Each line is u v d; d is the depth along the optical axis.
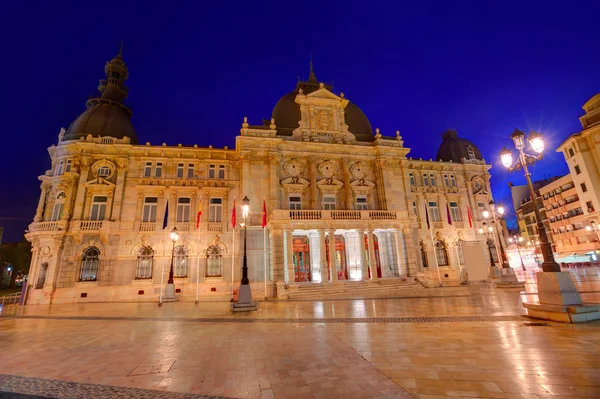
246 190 30.62
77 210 28.52
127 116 36.81
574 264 42.28
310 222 28.16
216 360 7.82
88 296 26.89
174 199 30.62
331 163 34.28
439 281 32.62
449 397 5.01
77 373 7.17
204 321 14.23
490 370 6.16
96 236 28.28
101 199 29.61
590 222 43.59
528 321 10.67
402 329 10.46
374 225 29.81
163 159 31.59
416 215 37.72
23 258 54.09
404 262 29.77
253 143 31.84
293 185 31.95
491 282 30.44
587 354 6.77
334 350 8.21
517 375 5.82
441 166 40.41
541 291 11.31
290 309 17.27
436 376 5.98
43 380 6.74
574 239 55.34
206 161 32.50
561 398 4.77
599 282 21.73
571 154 45.00
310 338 9.80
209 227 30.44
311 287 26.00
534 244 67.69
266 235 29.83
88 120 32.41
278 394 5.51
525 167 12.50
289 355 7.96
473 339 8.64
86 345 10.02
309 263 31.03
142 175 30.81
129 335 11.44
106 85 36.56
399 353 7.64
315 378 6.21
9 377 6.98
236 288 29.00
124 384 6.36
